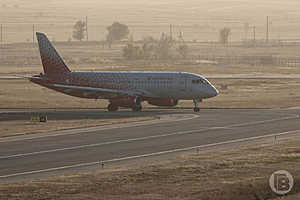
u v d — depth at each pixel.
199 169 118.44
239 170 116.88
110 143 162.50
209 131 185.38
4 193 98.88
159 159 137.00
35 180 110.62
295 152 139.75
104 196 95.56
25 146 157.62
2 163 133.12
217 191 97.88
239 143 161.38
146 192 97.88
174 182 105.94
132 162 133.38
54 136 176.38
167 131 185.75
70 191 99.56
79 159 137.88
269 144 156.00
